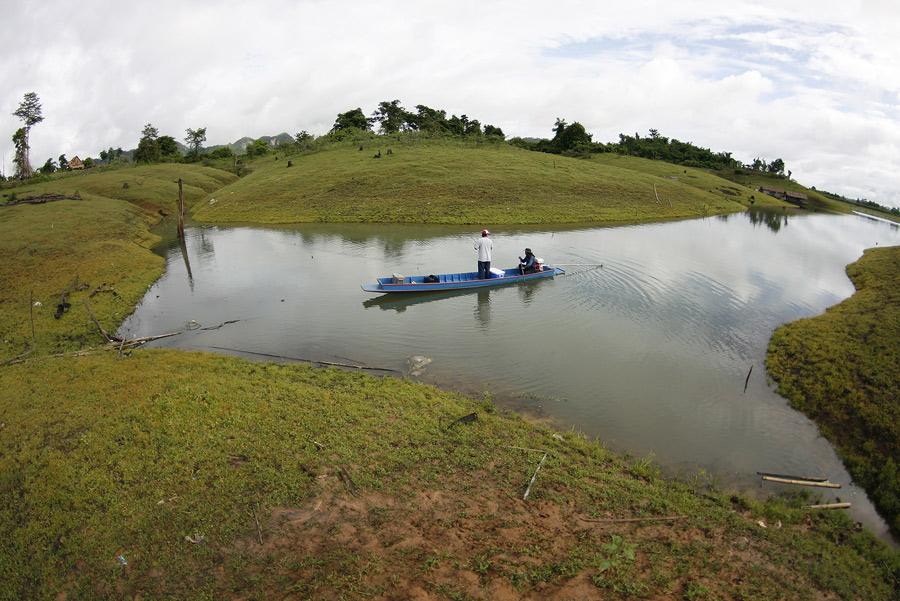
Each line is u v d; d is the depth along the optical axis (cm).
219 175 6938
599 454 987
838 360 1352
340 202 4491
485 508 819
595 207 4616
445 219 4019
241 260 2809
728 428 1120
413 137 7681
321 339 1633
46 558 739
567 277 2391
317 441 988
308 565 706
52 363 1409
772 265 2733
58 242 2820
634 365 1431
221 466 916
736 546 757
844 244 3556
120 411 1101
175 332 1725
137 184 5419
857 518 855
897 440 1003
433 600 639
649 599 645
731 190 6525
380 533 763
